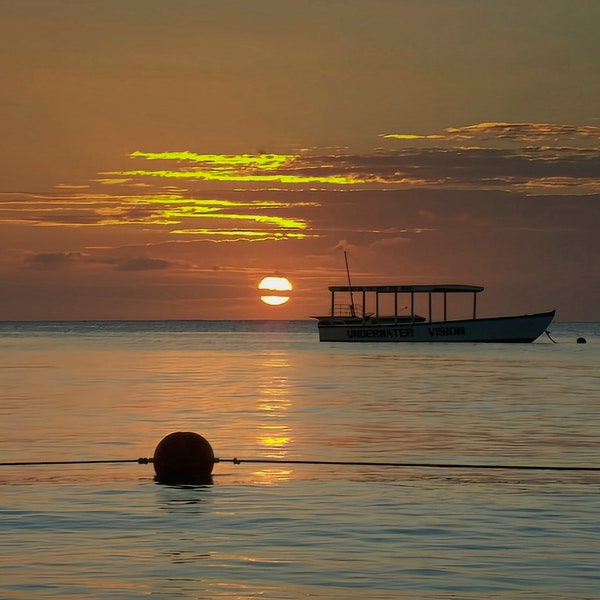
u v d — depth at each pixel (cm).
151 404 5912
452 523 2502
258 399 6316
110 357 13125
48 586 1931
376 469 3416
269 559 2138
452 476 3259
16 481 3145
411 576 2006
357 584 1948
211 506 2725
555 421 4988
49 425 4747
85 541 2294
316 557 2155
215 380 8288
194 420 5006
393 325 17850
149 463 3528
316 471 3369
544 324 17025
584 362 11675
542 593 1891
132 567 2067
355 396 6581
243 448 3944
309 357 13200
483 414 5341
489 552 2200
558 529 2434
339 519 2547
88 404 5894
